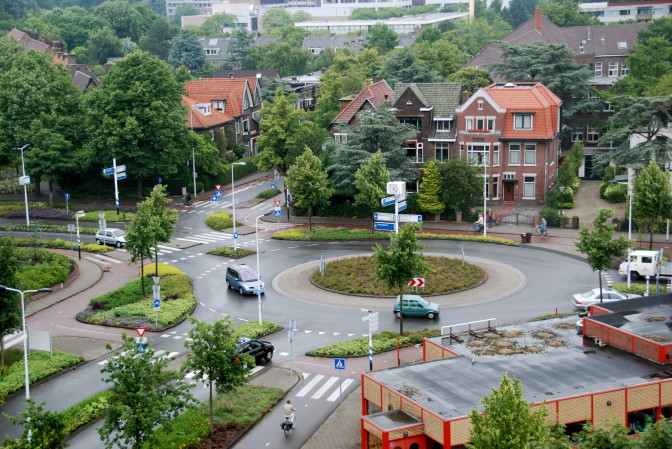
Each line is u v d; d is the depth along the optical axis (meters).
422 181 91.44
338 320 59.44
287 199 92.12
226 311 62.09
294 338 55.84
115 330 58.03
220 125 120.94
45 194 105.94
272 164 106.44
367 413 40.81
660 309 46.41
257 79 139.25
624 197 90.94
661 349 40.16
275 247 80.88
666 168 87.88
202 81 133.12
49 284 67.62
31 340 51.84
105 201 102.31
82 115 104.44
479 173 91.81
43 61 101.88
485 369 40.50
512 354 42.56
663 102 87.12
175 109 99.81
